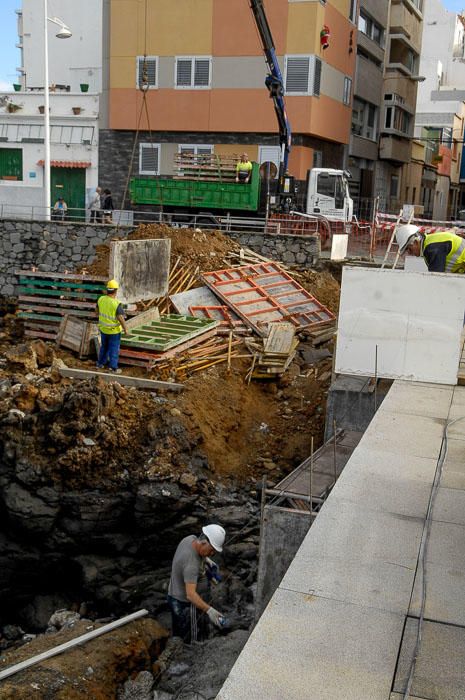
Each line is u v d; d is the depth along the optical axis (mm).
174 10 31297
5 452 12867
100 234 23297
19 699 7230
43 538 12602
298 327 18141
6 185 33688
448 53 57750
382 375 10328
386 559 5285
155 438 13023
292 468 13539
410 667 4102
